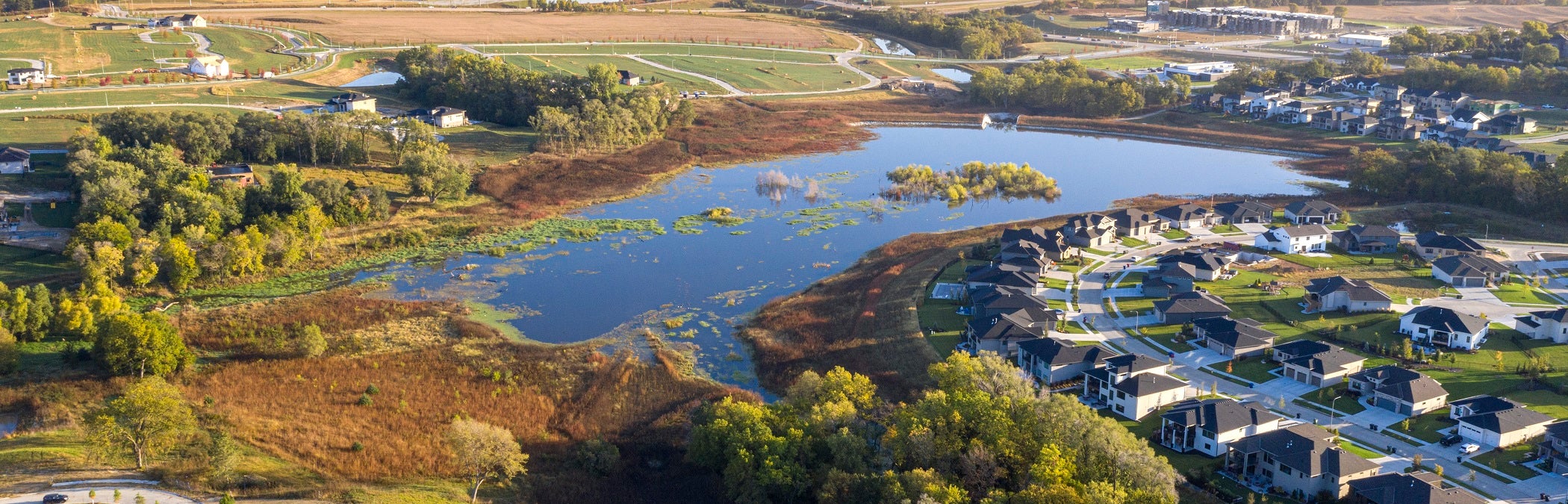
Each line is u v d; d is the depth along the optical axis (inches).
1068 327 5516.7
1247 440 4030.5
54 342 5196.9
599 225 7667.3
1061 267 6604.3
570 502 3929.6
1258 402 4562.0
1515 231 7416.3
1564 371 4849.9
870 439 4060.0
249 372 4945.9
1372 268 6545.3
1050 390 4781.0
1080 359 4867.1
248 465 3937.0
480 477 3981.3
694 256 7017.7
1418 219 7721.5
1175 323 5575.8
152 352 4771.2
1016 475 3725.4
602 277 6560.0
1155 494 3395.7
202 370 4931.1
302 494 3757.4
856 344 5423.2
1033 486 3403.1
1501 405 4303.6
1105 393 4626.0
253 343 5310.0
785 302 6107.3
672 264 6835.6
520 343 5438.0
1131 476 3548.2
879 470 3843.5
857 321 5708.7
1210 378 4872.0
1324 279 5984.3
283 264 6579.7
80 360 4936.0
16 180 7440.9
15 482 3639.3
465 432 3964.1
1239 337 5128.0
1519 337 5295.3
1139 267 6589.6
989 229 7573.8
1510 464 3998.5
